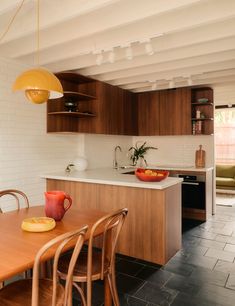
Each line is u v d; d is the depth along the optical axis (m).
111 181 3.17
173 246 3.15
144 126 5.48
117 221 1.85
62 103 4.05
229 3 2.21
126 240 3.15
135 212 3.09
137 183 2.98
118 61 3.66
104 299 2.17
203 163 5.19
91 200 3.43
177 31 2.55
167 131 5.24
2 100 3.24
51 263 2.17
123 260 3.03
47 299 1.50
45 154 3.81
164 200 2.91
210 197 4.91
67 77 3.91
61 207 1.96
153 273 2.71
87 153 4.54
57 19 2.28
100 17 2.48
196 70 3.91
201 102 4.96
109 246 2.00
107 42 2.91
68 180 3.57
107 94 4.43
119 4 2.31
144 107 5.47
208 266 2.87
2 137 3.25
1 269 1.20
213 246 3.44
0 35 2.76
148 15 2.20
